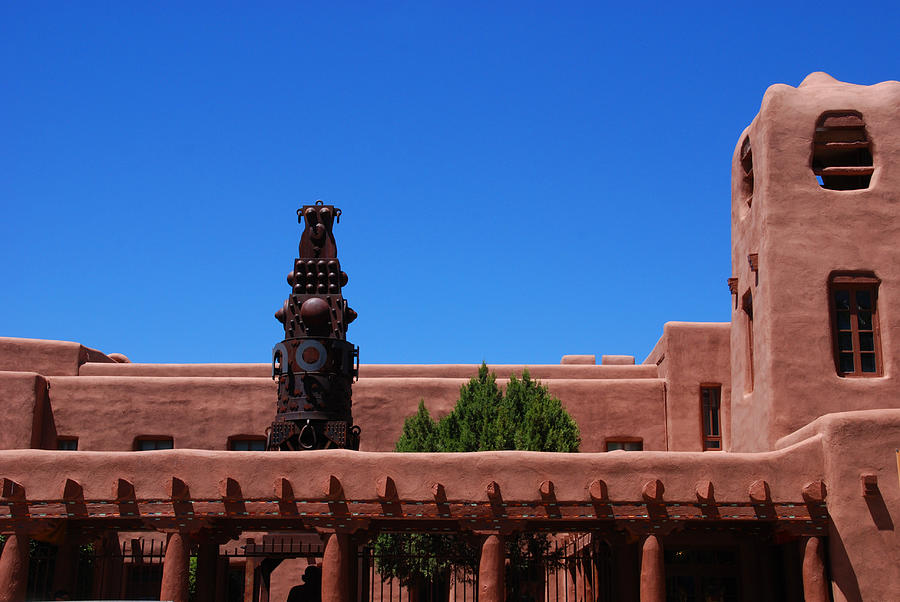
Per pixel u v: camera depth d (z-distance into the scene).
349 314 22.38
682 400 30.70
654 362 33.91
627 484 19.22
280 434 21.20
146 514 19.08
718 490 19.22
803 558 19.30
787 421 22.02
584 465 19.28
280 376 21.72
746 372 24.41
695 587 22.77
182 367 33.91
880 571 18.78
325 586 18.80
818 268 22.78
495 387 27.23
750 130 24.83
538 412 25.94
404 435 26.84
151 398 31.23
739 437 24.61
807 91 24.02
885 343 22.48
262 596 26.53
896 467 19.14
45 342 32.81
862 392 22.12
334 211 22.86
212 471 19.22
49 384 31.20
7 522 19.06
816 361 22.31
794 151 23.42
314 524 19.05
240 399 31.27
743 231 25.08
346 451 19.33
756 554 21.91
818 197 23.17
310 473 19.19
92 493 19.12
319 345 21.53
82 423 30.95
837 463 19.20
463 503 19.09
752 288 23.84
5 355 32.22
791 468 19.41
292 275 22.38
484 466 19.25
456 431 26.52
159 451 19.36
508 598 28.45
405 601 30.98
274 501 19.12
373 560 25.02
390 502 19.11
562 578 31.64
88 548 27.28
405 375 34.00
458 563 26.00
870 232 23.00
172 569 18.86
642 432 30.89
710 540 22.72
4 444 29.91
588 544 26.56
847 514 18.98
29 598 24.91
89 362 33.69
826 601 18.94
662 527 19.12
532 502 19.09
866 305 22.98
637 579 22.16
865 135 23.66
